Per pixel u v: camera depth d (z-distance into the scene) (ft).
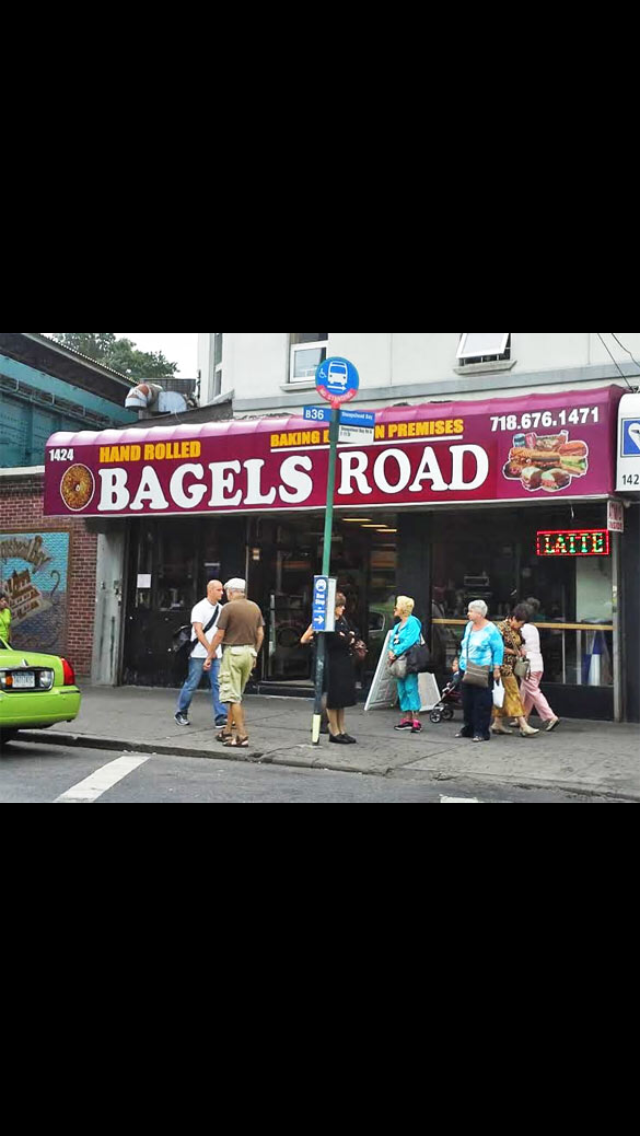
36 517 58.85
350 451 45.37
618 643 42.42
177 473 49.93
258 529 52.16
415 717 39.68
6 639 55.16
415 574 47.21
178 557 54.24
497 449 42.06
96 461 52.37
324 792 27.99
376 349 48.73
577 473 40.37
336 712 36.60
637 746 36.32
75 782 28.63
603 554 43.01
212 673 39.83
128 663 55.31
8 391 74.02
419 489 43.73
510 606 45.19
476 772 31.48
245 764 33.45
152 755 35.22
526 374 44.96
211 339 65.82
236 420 50.11
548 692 43.86
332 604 35.99
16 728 34.01
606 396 39.99
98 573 56.13
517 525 45.21
